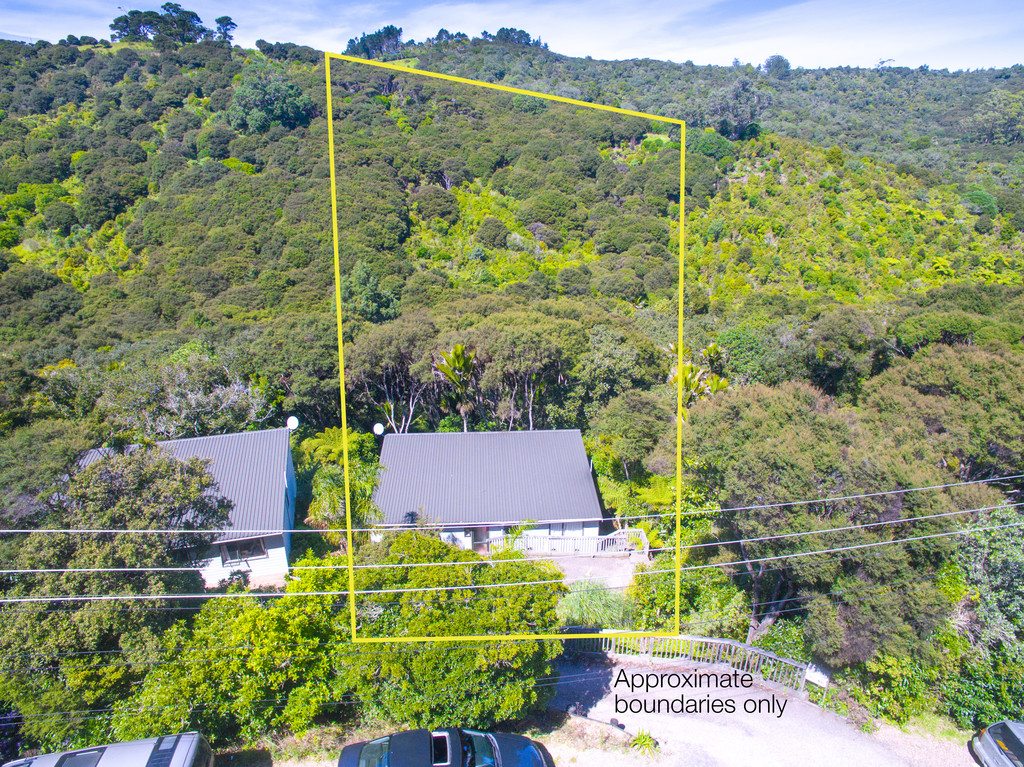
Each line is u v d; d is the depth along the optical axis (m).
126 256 59.00
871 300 56.66
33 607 12.02
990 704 12.80
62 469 14.55
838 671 14.27
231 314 47.03
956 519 13.91
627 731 12.85
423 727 12.10
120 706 12.09
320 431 33.69
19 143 70.62
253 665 12.04
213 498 16.48
